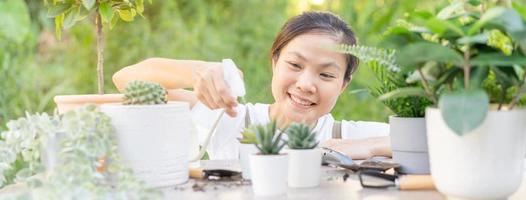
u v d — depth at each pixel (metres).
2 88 2.86
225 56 3.73
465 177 0.79
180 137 0.96
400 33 0.83
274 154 0.89
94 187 0.79
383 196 0.88
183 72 1.18
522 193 0.90
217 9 3.87
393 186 0.94
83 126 0.85
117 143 0.91
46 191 0.78
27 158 0.91
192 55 3.70
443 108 0.73
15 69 2.96
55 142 0.91
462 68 0.80
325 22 1.42
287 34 1.45
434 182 0.85
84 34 3.50
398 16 2.74
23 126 0.91
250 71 3.71
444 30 0.79
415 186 0.91
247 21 3.85
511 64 0.74
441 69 0.82
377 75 1.05
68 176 0.79
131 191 0.81
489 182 0.78
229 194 0.90
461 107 0.72
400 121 1.03
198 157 1.09
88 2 1.10
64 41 3.54
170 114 0.93
